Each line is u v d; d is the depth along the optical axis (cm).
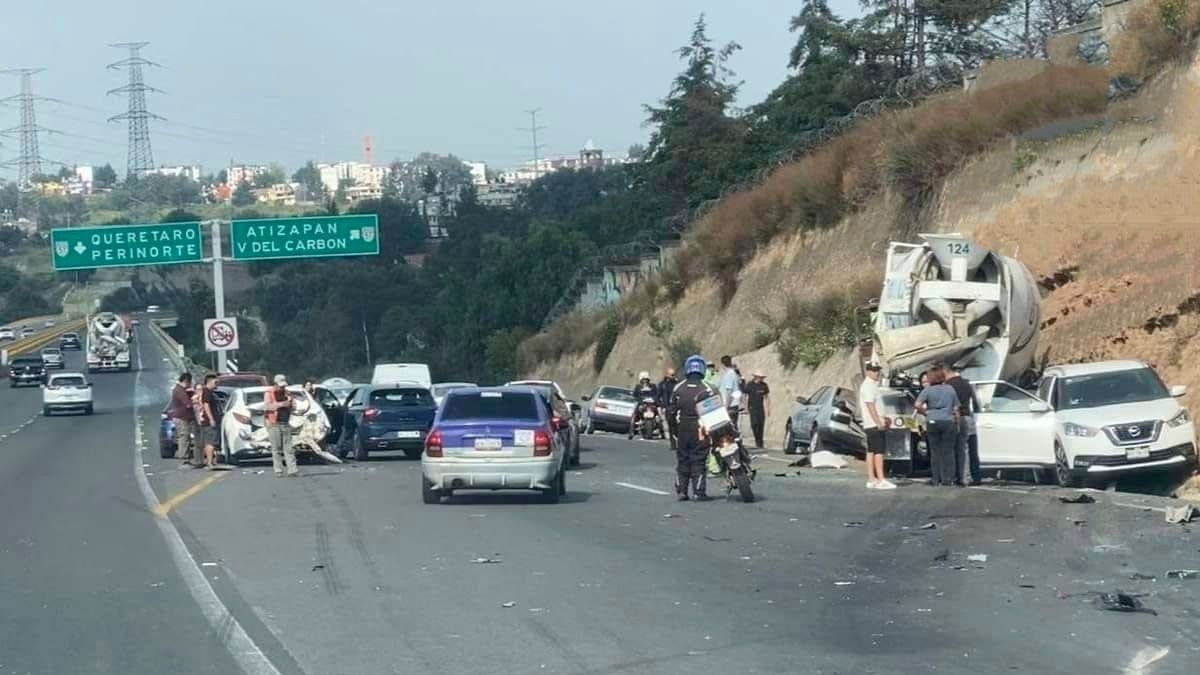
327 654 1095
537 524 1920
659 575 1448
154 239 5819
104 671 1060
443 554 1634
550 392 3114
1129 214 3259
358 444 3475
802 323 4497
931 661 1021
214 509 2242
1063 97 3856
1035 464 2352
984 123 4084
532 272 9419
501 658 1067
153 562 1644
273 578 1485
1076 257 3278
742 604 1272
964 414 2328
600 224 10056
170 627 1230
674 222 7212
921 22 6906
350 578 1471
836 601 1277
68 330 14975
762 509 2048
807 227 5131
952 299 2727
